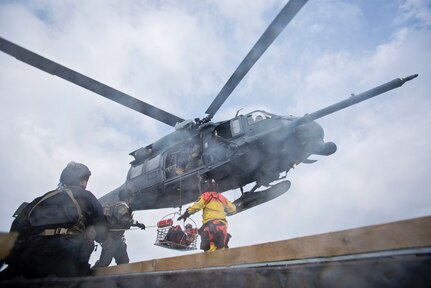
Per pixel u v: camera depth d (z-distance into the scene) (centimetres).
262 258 171
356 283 127
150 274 199
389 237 131
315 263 147
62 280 200
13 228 242
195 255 202
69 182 286
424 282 111
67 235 241
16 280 200
